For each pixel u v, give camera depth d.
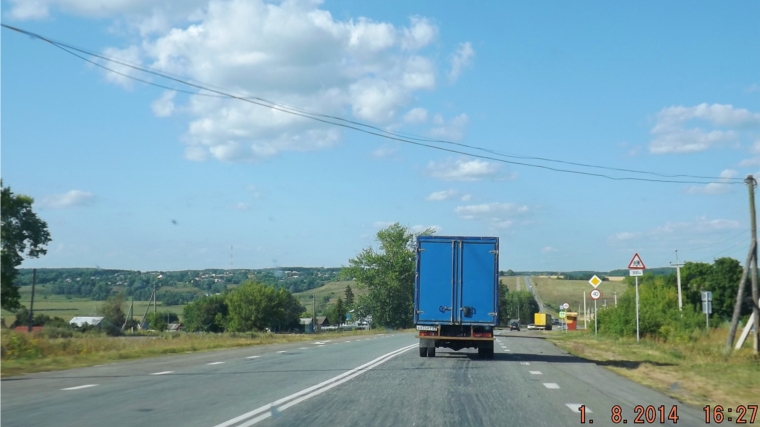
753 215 25.92
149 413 10.06
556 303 146.25
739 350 24.58
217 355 23.02
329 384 13.95
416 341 35.38
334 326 116.50
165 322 91.88
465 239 21.28
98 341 26.48
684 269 70.06
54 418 9.61
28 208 50.69
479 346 21.52
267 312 94.50
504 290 143.12
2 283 49.00
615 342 34.88
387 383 14.18
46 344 23.22
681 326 36.09
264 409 10.47
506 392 12.78
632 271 33.12
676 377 16.47
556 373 16.77
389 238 88.38
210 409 10.46
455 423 9.31
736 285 66.31
